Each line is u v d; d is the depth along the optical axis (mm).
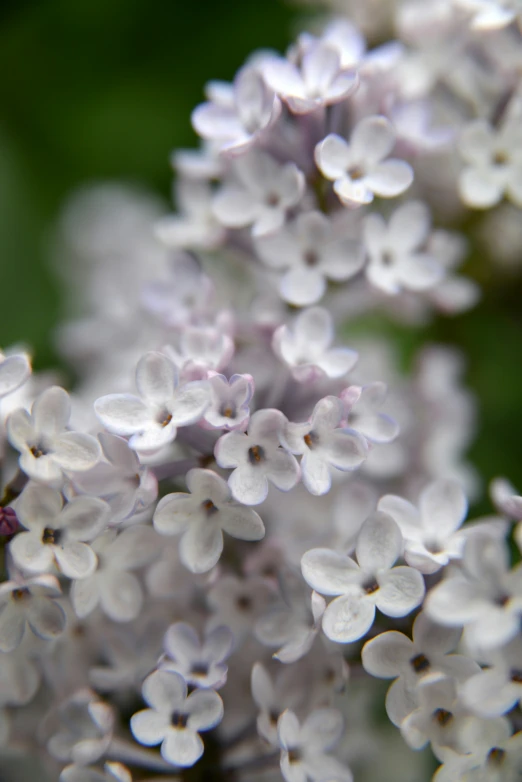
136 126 362
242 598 278
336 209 291
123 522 271
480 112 305
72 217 364
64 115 362
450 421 327
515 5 297
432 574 268
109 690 281
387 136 285
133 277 346
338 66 286
